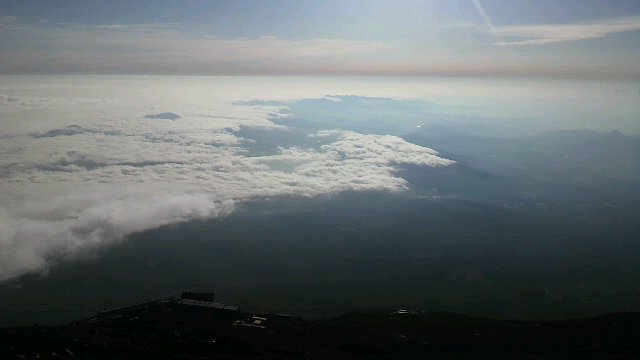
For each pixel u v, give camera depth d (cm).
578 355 4297
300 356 3972
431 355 4338
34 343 3356
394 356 4256
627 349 4534
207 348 3919
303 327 5225
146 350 3569
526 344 4838
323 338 4803
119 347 3572
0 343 3247
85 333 4206
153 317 5212
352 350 4441
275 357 3834
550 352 4478
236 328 4872
